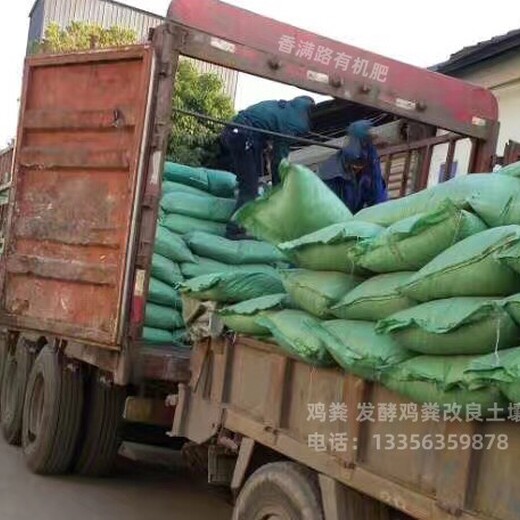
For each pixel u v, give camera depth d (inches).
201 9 193.6
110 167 199.2
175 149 287.4
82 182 207.9
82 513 210.8
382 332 105.8
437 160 293.6
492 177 113.2
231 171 258.5
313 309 127.3
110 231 196.9
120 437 239.1
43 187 220.4
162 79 190.1
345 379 119.6
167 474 263.7
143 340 203.8
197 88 518.3
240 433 145.9
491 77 372.2
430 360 100.5
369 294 114.6
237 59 199.3
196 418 163.3
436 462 100.3
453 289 100.0
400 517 118.1
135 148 190.2
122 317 187.9
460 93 235.5
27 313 222.5
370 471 112.0
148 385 199.2
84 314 202.4
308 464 125.3
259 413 140.5
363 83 219.0
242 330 144.9
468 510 93.8
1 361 311.7
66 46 744.3
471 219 105.7
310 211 142.3
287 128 245.1
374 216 129.7
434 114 231.0
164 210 231.3
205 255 225.1
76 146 209.0
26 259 222.4
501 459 90.7
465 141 294.0
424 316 99.4
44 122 218.8
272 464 135.2
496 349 90.0
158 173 189.0
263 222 151.6
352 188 241.0
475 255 96.6
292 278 133.5
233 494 161.5
